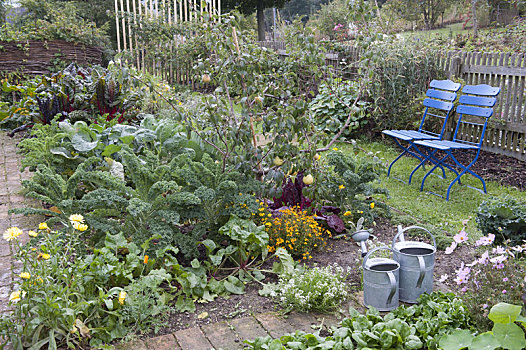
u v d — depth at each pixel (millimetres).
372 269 2691
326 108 7371
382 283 2596
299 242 3352
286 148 3418
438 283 3000
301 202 3891
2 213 4094
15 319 2371
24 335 2264
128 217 3111
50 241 2586
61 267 2539
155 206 3074
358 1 3809
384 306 2637
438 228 3939
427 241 3641
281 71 4105
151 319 2535
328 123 3857
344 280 3010
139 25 11289
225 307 2730
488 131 6527
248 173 3537
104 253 2676
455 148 4707
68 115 6109
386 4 13156
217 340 2396
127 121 6312
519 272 2414
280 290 2885
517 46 7871
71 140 4598
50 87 6891
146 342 2377
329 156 4082
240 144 3574
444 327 2326
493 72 6328
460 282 2486
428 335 2314
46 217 3992
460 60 6855
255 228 3158
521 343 1952
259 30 22125
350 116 3996
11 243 3438
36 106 7109
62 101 6543
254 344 2252
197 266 2947
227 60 3529
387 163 5914
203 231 3174
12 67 9414
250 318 2611
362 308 2713
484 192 4930
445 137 6816
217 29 3654
